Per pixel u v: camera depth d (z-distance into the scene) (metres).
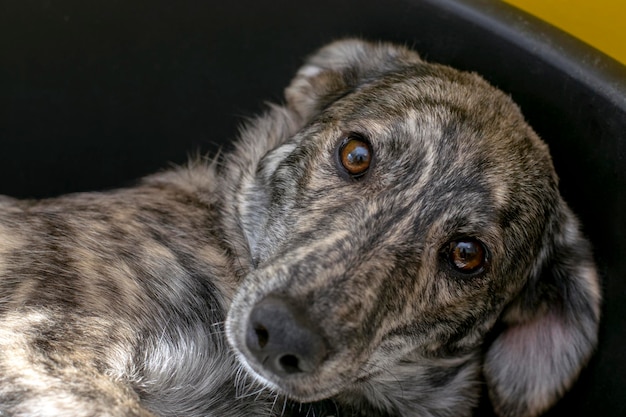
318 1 0.79
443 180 0.65
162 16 0.82
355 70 0.75
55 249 0.67
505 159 0.66
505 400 0.73
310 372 0.59
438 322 0.66
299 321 0.58
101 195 0.71
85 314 0.65
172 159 0.86
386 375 0.71
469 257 0.65
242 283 0.62
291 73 0.81
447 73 0.71
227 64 0.83
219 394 0.68
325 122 0.70
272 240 0.66
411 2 0.76
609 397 0.71
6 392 0.60
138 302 0.66
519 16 0.73
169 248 0.69
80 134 0.86
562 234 0.71
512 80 0.74
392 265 0.62
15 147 0.86
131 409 0.61
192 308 0.68
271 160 0.71
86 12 0.82
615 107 0.70
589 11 0.78
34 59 0.83
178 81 0.84
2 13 0.82
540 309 0.72
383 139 0.66
